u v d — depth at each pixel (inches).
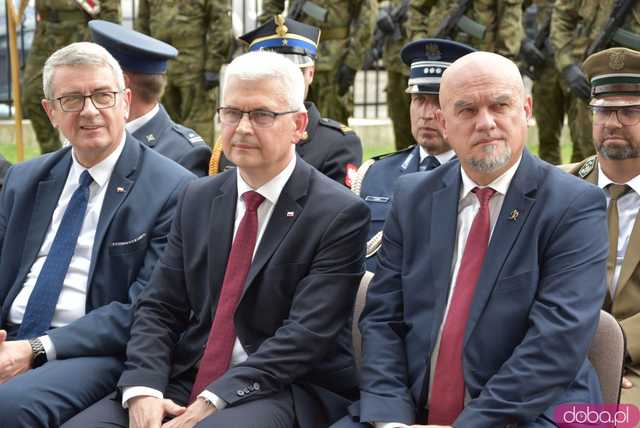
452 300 144.6
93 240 172.7
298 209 153.6
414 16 327.9
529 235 141.8
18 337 170.7
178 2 334.3
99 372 160.7
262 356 146.2
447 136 145.2
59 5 356.5
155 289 160.1
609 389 143.4
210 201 159.0
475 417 134.7
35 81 361.1
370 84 569.0
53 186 178.5
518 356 136.4
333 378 154.5
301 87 154.1
